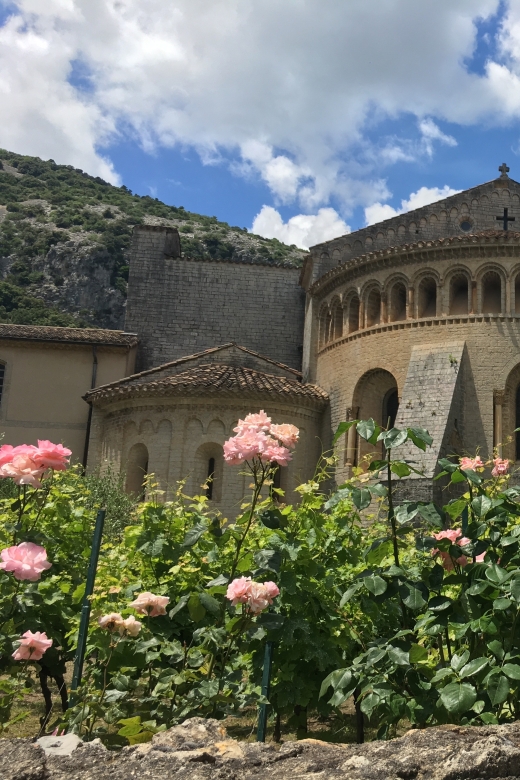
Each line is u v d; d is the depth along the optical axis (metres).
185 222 161.62
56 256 141.12
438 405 26.08
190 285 39.97
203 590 8.12
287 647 8.10
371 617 8.67
